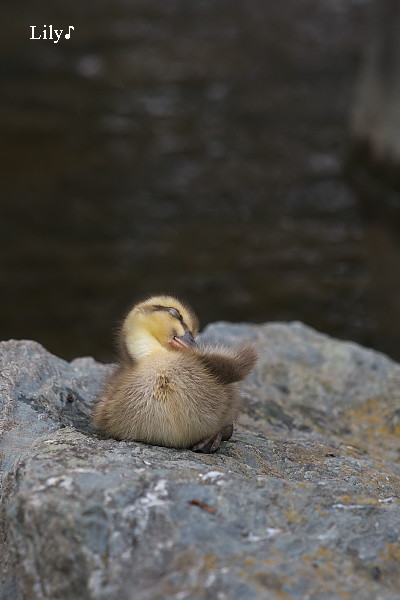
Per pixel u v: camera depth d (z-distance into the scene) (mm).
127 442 5559
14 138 24109
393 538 4500
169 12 35469
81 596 4199
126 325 6379
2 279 17609
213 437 5770
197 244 19359
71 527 4348
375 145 21859
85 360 7910
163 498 4555
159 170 22844
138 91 27750
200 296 17281
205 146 24391
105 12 35000
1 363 6637
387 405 8320
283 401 8070
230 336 8914
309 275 18203
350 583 4145
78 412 6359
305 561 4262
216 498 4609
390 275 18281
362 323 16609
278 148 24344
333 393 8391
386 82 21438
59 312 16578
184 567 4113
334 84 28891
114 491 4555
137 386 5641
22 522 4551
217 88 28344
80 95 27188
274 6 36531
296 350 8898
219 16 35312
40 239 19281
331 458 6207
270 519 4551
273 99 27641
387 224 20422
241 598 3908
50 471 4809
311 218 20703
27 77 28297
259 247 19297
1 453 5605
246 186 22203
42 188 21609
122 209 20781
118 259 18594
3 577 4691
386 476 5941
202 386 5602
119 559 4195
